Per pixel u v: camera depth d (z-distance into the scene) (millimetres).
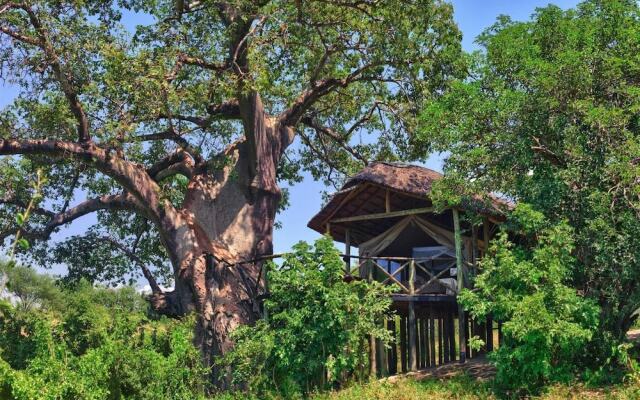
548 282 12914
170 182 22625
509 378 13125
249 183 19641
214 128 20250
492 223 18672
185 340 14242
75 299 13797
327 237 15406
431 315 19109
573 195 13695
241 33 17172
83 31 15750
